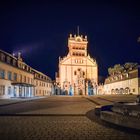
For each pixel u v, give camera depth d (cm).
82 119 1327
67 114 1580
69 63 8969
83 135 852
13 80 5362
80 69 8988
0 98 4572
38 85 7650
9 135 846
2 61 4691
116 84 8769
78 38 9100
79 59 9025
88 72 9038
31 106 2462
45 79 8662
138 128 906
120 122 1050
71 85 8881
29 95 6575
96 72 9069
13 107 2316
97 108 1586
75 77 8944
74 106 2425
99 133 889
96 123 1160
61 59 9006
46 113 1653
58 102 3288
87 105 2584
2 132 907
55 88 9212
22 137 812
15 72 5519
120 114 1116
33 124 1127
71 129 983
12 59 5447
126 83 7900
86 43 9112
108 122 1175
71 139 784
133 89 7375
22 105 2656
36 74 7588
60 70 8906
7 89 4966
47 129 981
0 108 2180
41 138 798
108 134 869
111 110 1353
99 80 10662
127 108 1080
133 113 1023
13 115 1533
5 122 1198
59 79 9031
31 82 6925
